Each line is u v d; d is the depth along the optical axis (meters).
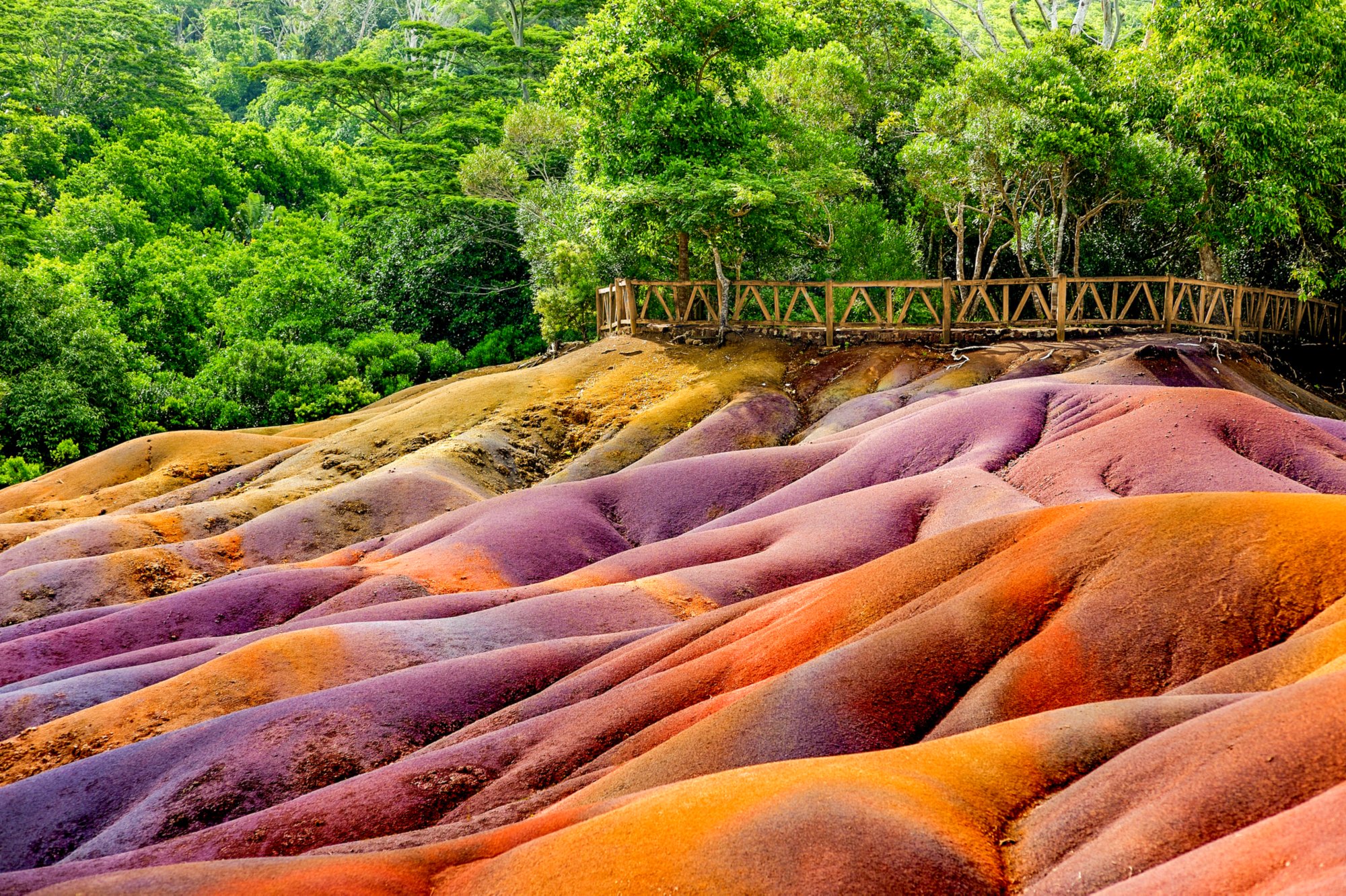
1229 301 34.09
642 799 7.03
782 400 28.91
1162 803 5.84
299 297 47.97
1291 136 28.86
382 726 12.93
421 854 7.43
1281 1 29.59
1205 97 29.56
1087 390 21.45
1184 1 32.09
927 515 17.86
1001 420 21.12
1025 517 11.66
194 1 126.94
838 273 36.84
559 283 40.72
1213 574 9.20
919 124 35.28
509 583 19.62
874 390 28.73
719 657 11.59
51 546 24.17
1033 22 56.25
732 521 20.53
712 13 31.16
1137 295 34.66
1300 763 5.68
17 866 11.60
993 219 33.50
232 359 42.34
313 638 15.45
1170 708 7.18
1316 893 4.11
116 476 32.56
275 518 24.47
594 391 31.58
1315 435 17.47
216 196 68.38
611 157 33.75
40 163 69.31
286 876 6.82
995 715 8.66
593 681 12.77
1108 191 32.12
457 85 63.50
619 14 33.47
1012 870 6.03
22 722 14.90
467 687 13.65
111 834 11.62
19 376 38.03
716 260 32.66
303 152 79.56
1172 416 18.28
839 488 20.84
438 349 48.53
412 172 53.84
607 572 18.30
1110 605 9.41
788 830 6.11
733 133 32.72
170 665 16.28
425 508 24.62
